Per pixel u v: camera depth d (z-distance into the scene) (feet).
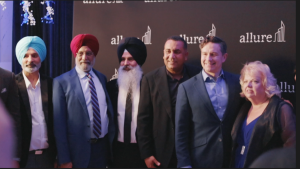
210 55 7.18
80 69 8.26
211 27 9.66
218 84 7.32
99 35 10.12
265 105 6.76
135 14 10.00
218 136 7.00
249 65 7.06
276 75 9.30
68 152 7.60
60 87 7.84
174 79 8.28
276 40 9.32
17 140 7.39
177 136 7.16
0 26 11.08
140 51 8.77
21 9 11.10
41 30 11.07
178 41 8.18
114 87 8.78
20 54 7.81
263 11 9.39
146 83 8.17
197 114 7.11
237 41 9.52
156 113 7.93
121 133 8.31
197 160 7.10
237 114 7.13
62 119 7.64
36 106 7.84
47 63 10.98
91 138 7.89
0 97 7.51
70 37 11.01
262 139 6.44
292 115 6.31
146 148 7.89
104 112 8.17
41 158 7.77
